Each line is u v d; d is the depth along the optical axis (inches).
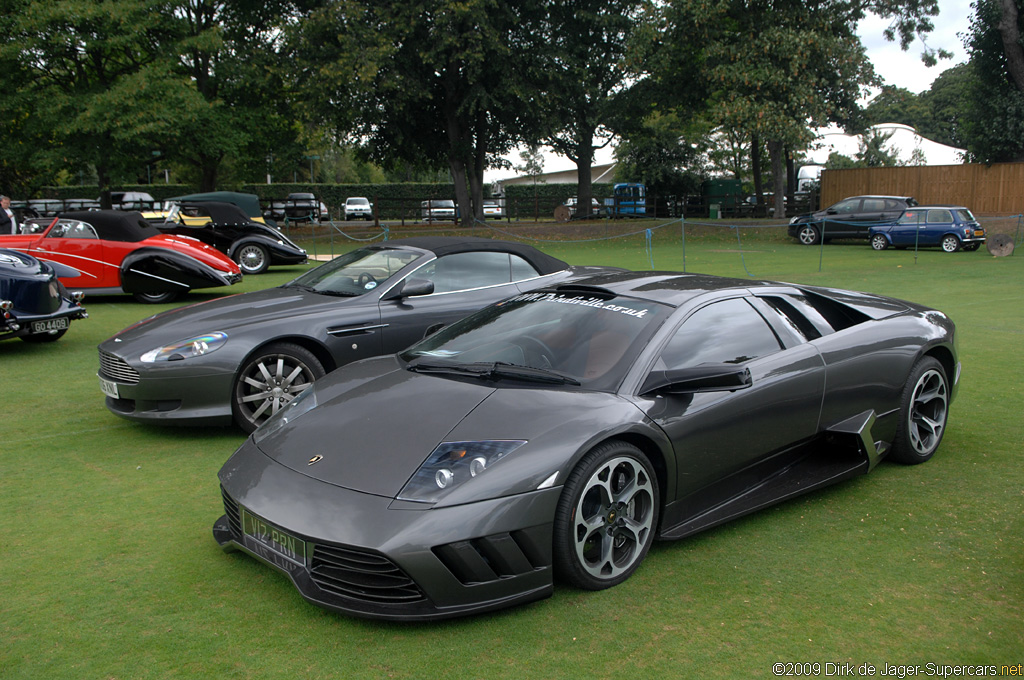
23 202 1211.2
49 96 909.2
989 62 1093.1
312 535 98.0
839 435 147.9
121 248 419.5
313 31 986.7
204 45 960.3
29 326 275.0
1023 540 127.0
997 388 226.5
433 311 211.5
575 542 106.1
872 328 157.3
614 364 122.3
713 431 124.6
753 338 138.8
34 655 94.1
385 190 1974.7
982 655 94.5
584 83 1146.7
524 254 237.5
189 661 93.0
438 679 89.2
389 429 111.4
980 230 795.4
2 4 885.2
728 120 1008.2
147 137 914.1
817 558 121.3
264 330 185.9
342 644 96.9
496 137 1229.1
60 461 168.7
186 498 146.8
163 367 175.8
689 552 123.9
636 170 1573.6
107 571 116.4
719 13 1024.9
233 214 607.5
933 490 150.0
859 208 911.0
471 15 950.4
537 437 105.9
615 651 95.1
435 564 95.7
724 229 1160.2
